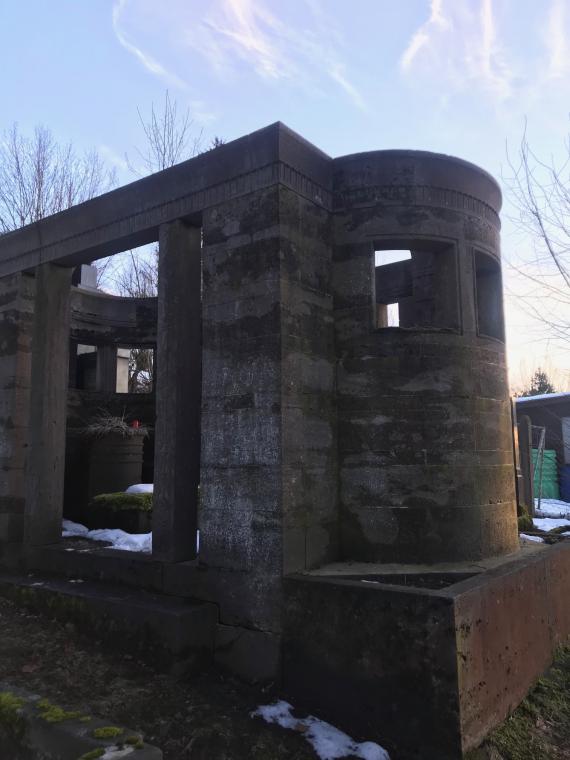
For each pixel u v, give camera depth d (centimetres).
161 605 558
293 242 579
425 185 635
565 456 2041
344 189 642
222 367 587
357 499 602
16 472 803
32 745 383
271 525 532
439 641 425
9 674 515
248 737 446
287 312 561
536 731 465
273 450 540
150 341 1322
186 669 527
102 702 472
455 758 407
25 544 759
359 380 614
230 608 550
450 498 597
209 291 608
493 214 704
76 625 601
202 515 582
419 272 991
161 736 441
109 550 705
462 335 631
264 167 578
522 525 1014
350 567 568
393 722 442
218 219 609
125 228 700
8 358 832
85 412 1232
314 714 484
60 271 812
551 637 593
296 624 507
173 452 618
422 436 601
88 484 1122
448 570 552
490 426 642
